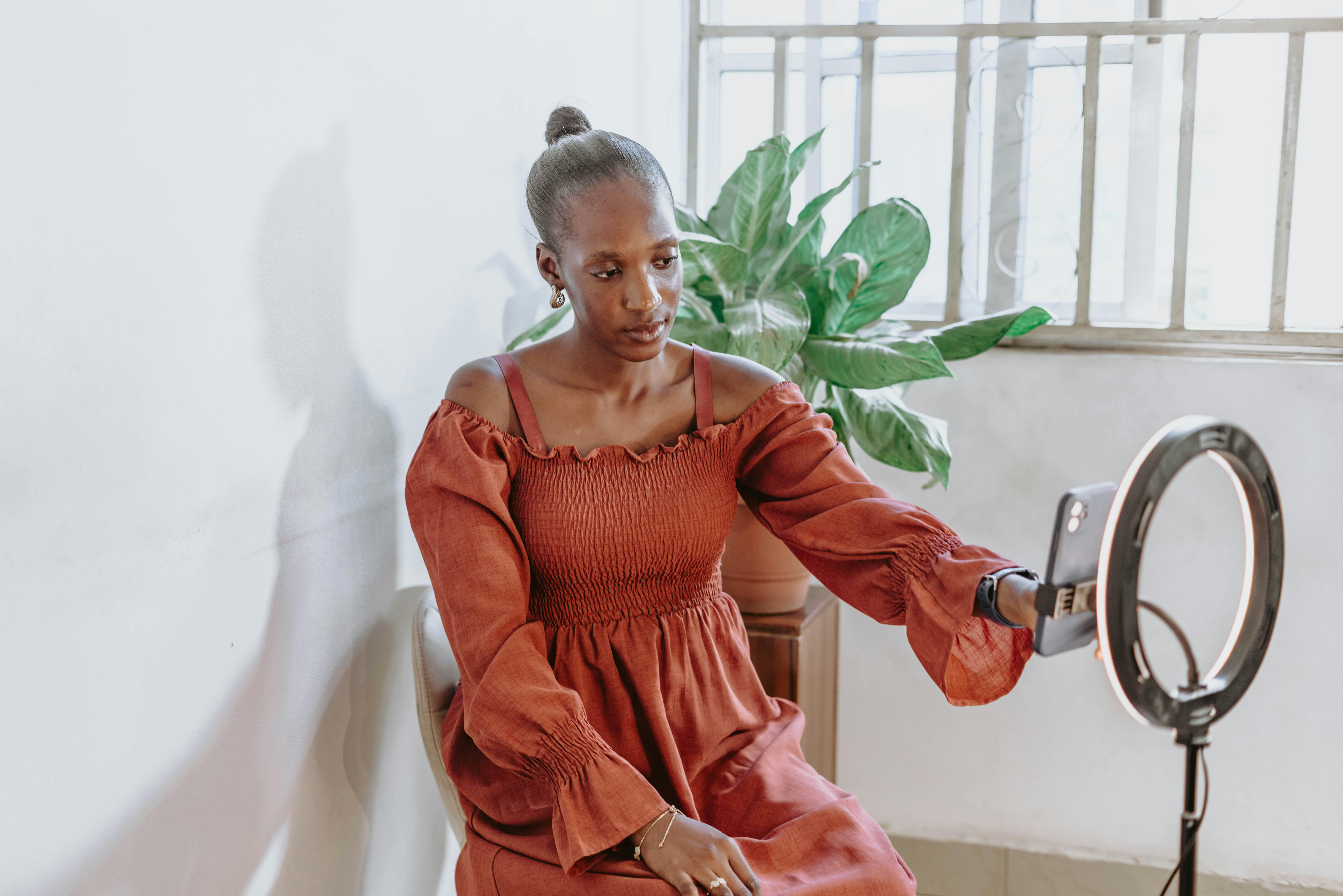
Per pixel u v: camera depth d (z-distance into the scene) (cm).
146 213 92
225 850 106
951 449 226
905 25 228
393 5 129
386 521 135
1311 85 210
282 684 114
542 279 175
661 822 102
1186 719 84
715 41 243
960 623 107
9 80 79
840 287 180
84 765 88
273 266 109
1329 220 213
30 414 81
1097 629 86
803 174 241
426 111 138
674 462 126
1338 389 206
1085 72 220
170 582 97
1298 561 211
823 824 112
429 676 129
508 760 108
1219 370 212
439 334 146
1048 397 221
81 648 87
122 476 90
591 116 192
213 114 99
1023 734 228
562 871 107
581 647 125
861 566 122
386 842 139
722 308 182
